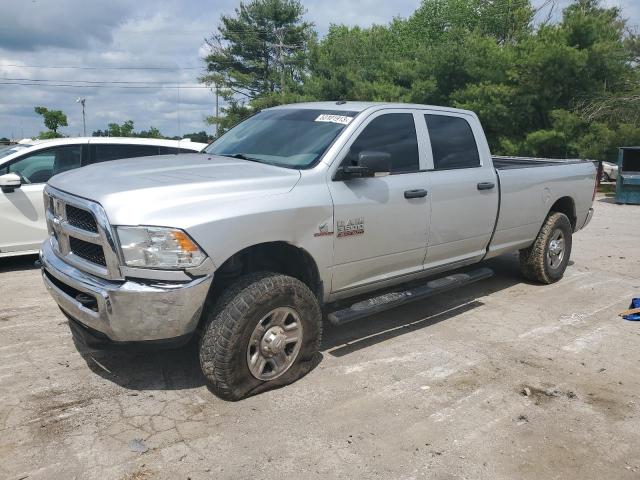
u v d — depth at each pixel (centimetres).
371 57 3650
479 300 637
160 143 848
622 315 582
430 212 500
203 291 351
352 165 442
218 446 333
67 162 780
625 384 430
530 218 640
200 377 420
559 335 529
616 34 2452
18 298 609
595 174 761
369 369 443
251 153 473
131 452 324
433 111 533
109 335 352
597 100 2256
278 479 305
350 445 338
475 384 423
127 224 338
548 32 2428
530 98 2317
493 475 314
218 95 4969
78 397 387
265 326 384
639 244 1008
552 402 399
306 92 3747
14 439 334
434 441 346
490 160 582
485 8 3803
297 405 382
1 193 714
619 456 337
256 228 371
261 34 4912
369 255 453
